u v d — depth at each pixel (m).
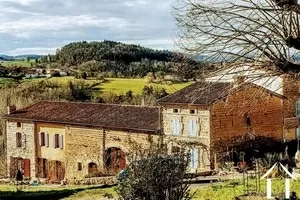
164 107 47.03
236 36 11.33
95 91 88.69
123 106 54.47
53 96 85.94
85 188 36.09
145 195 17.06
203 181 34.16
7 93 84.38
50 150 56.38
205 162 44.50
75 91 87.31
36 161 57.69
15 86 93.75
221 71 11.99
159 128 47.06
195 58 12.44
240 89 13.29
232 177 35.44
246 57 11.40
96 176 47.59
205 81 12.71
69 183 43.22
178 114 46.12
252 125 47.09
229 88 13.09
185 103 44.88
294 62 11.50
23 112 60.25
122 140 49.38
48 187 40.62
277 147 48.78
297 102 51.09
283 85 14.41
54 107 59.50
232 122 45.66
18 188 39.19
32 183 46.28
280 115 49.66
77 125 53.09
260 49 11.22
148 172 17.02
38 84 94.56
